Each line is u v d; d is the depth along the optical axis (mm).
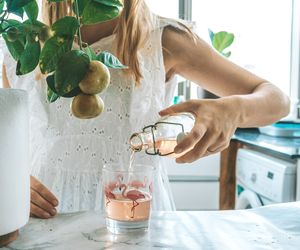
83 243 504
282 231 558
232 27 2525
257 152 1896
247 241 517
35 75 843
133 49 828
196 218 614
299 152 1523
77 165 882
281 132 2049
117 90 852
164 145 596
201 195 2203
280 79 2572
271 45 2551
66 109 864
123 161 866
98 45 831
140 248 487
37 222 587
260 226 577
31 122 902
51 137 901
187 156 582
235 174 2156
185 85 2512
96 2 409
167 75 952
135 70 835
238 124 661
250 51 2551
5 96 453
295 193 1536
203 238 525
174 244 501
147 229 555
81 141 878
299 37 2469
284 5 2521
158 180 897
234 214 638
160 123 603
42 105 876
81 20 414
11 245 499
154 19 864
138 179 553
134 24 816
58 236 530
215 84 897
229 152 2162
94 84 395
